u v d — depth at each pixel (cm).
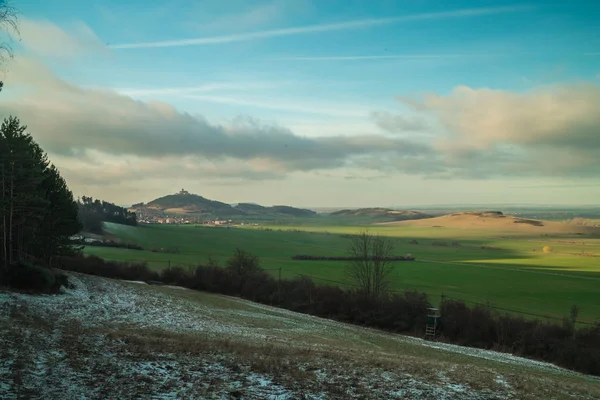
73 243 6431
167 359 1702
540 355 5622
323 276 9975
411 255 16362
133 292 5400
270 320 5191
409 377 1753
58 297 3850
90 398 1182
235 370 1603
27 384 1239
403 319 6756
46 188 5522
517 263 15275
